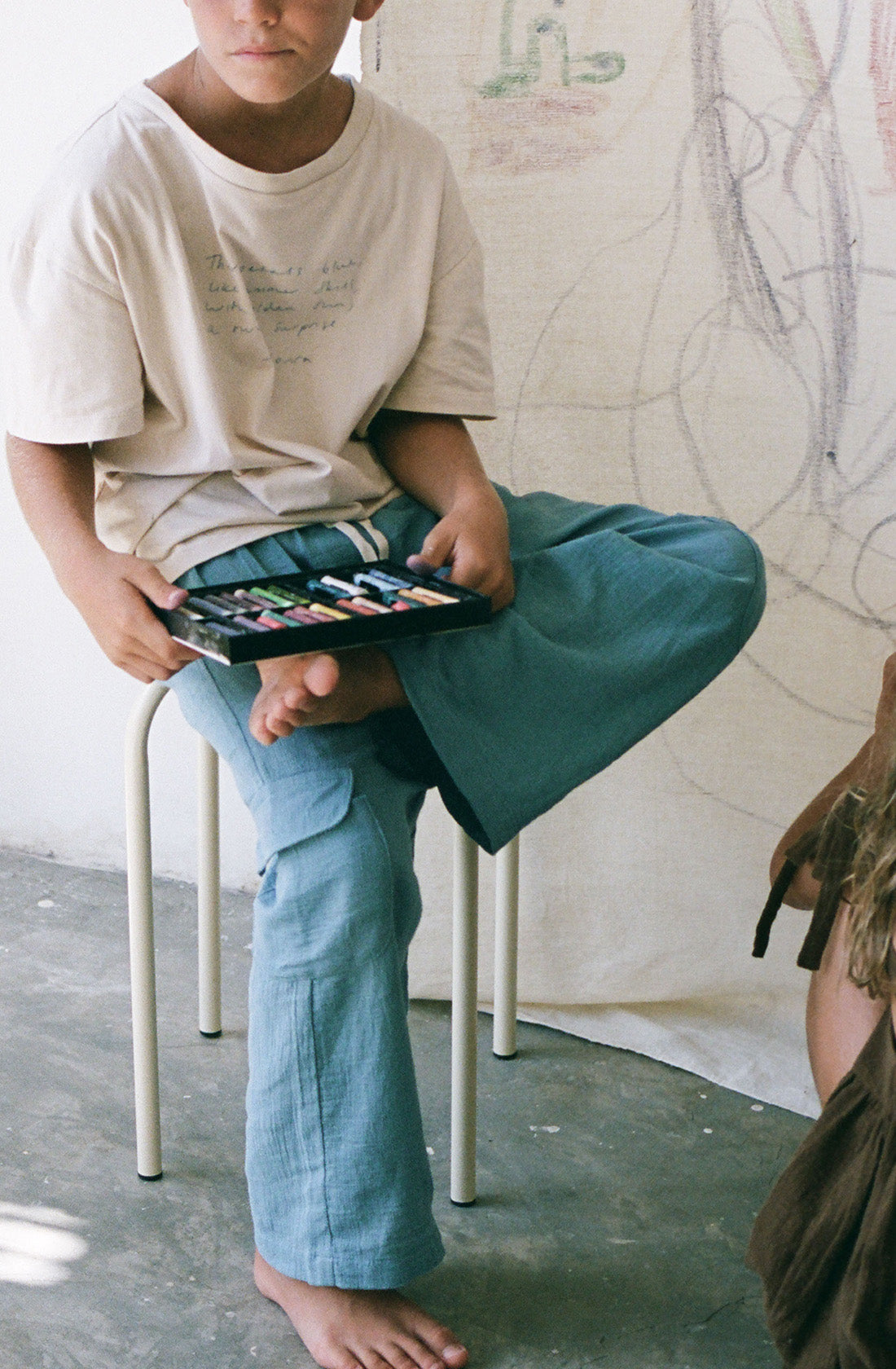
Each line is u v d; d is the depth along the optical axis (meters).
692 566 1.21
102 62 1.74
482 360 1.27
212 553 1.14
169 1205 1.33
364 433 1.27
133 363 1.11
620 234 1.51
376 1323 1.15
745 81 1.48
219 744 1.18
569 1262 1.27
